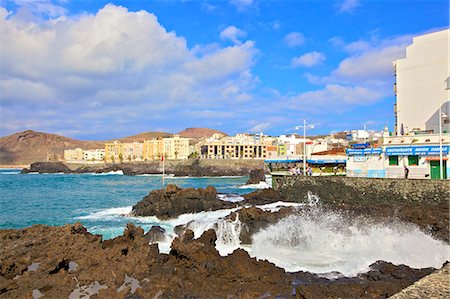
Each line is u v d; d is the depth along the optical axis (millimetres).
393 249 23328
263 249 24812
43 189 90312
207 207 38688
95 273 17406
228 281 16766
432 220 26719
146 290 15922
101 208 50438
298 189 41812
